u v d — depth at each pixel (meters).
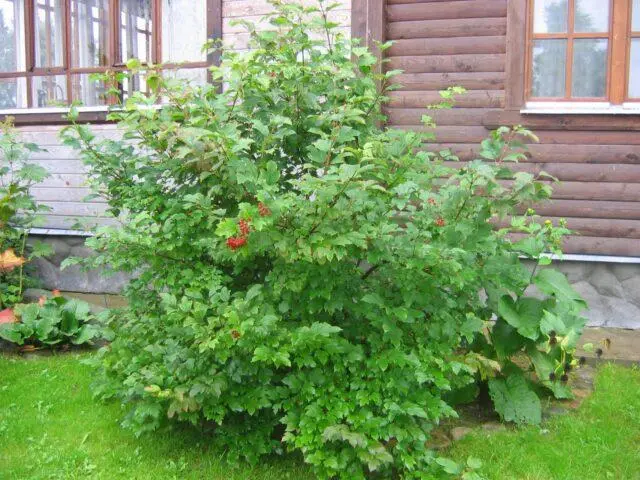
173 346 3.66
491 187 3.53
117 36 7.48
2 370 5.18
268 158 4.01
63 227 7.52
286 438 3.39
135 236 3.68
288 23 4.32
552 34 6.25
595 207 6.20
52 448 3.89
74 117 4.31
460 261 3.67
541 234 4.83
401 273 3.51
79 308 5.94
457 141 6.43
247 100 3.96
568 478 3.59
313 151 3.52
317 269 3.43
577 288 6.29
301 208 3.25
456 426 4.26
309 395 3.49
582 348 5.48
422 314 3.50
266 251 3.69
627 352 5.40
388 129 4.19
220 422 3.53
